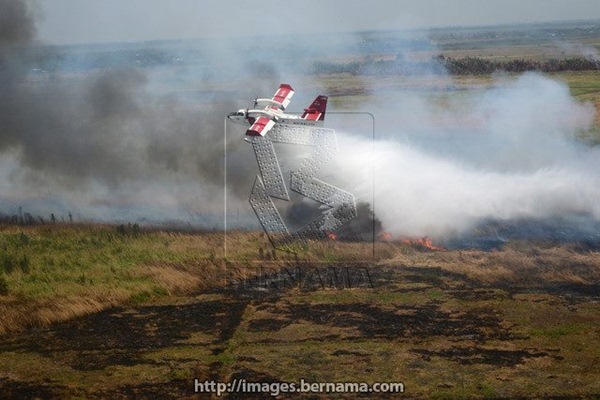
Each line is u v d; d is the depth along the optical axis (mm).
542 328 46375
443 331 46438
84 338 46938
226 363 42531
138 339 46594
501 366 41156
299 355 43438
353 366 41719
